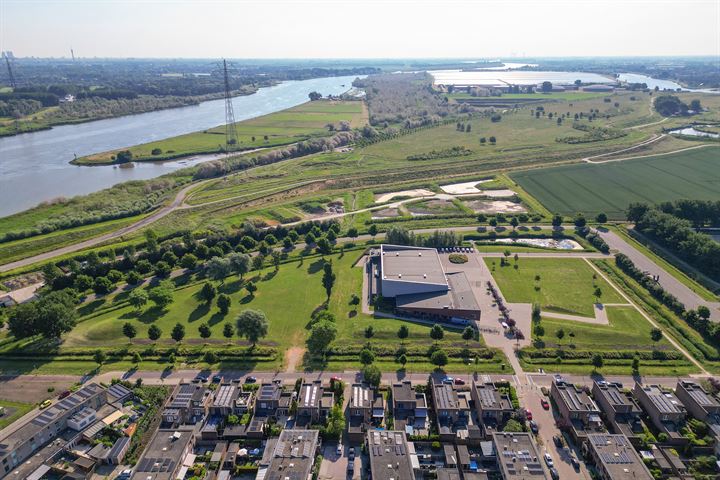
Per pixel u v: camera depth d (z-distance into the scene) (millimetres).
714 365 162125
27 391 150875
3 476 119188
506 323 185250
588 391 148000
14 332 170875
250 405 142750
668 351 168125
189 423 137250
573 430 132375
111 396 146250
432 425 137375
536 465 117938
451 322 188375
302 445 123312
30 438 125375
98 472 123625
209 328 177250
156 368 161125
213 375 157250
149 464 118500
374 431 128125
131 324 173500
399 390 144750
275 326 184250
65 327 173750
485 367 161250
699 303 198000
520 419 135625
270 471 115188
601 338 176250
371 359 158625
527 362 163625
